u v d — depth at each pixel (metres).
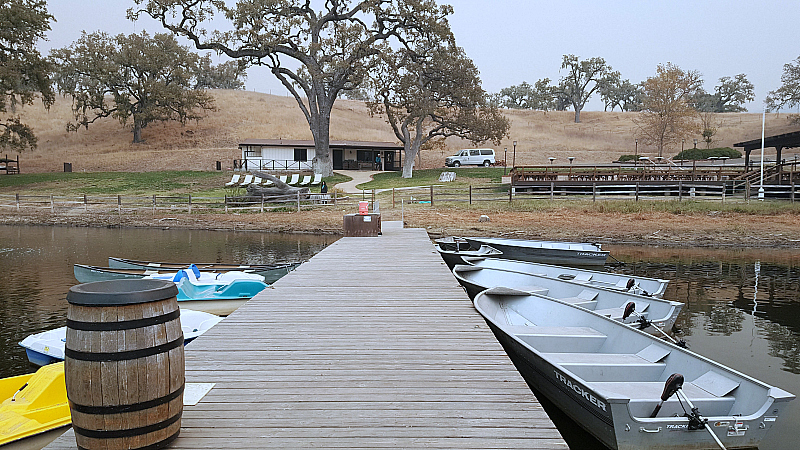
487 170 42.88
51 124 65.38
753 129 68.12
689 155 46.94
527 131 74.50
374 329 5.40
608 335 6.21
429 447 2.86
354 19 39.47
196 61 62.38
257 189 29.11
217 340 4.98
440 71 38.50
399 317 5.93
